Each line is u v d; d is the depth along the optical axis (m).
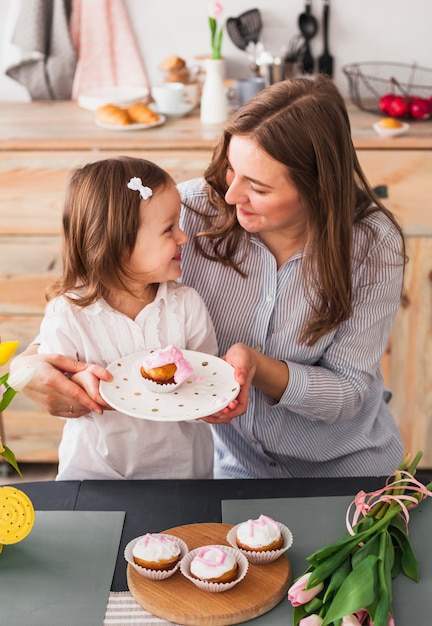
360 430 1.57
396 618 1.04
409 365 2.58
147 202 1.33
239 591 1.06
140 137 2.42
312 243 1.37
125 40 2.82
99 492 1.28
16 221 2.49
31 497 1.26
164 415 1.20
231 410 1.28
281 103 1.29
